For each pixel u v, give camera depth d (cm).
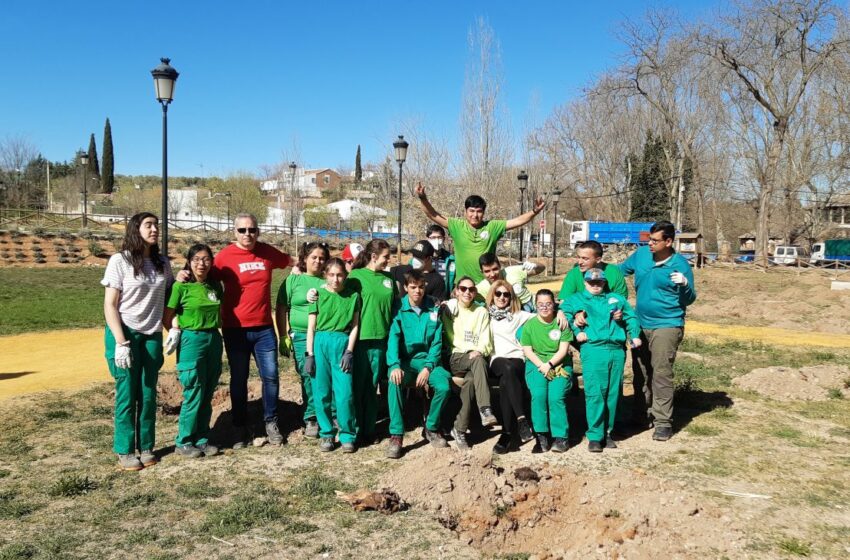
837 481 500
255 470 525
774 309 1667
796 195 4781
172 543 396
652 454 566
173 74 1002
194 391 551
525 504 447
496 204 3288
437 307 602
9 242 3262
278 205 7019
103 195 8100
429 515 436
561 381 574
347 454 569
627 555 382
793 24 3488
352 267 643
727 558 379
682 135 4262
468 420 586
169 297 548
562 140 5494
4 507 445
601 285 579
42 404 707
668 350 599
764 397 752
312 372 576
